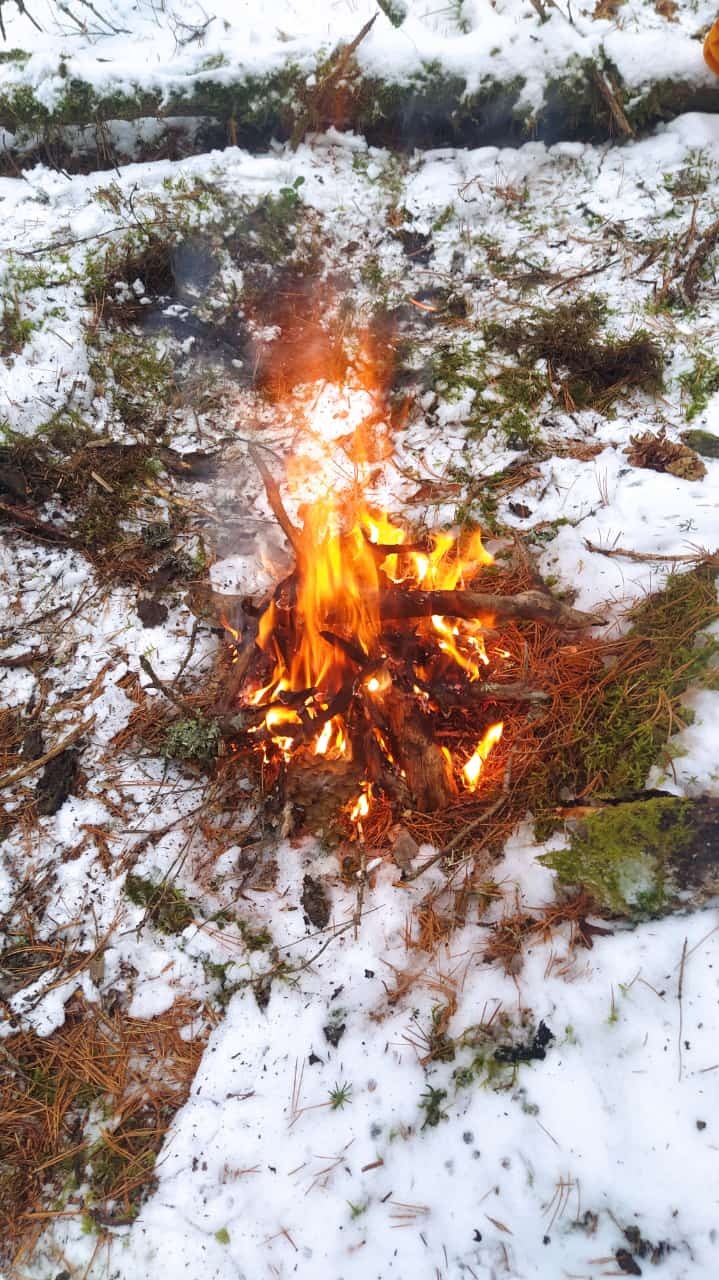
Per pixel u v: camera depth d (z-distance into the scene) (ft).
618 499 11.12
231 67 13.74
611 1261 6.73
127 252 13.19
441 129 14.76
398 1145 7.35
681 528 10.56
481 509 11.40
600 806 8.68
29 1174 7.39
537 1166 7.11
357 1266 6.91
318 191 13.99
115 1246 7.09
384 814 9.01
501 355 12.78
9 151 14.38
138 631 10.77
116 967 8.42
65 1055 7.98
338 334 13.09
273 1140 7.45
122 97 13.78
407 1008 7.92
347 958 8.23
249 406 12.76
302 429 12.46
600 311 12.96
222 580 11.07
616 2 14.61
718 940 7.73
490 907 8.30
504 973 7.93
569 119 14.44
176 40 14.48
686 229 13.67
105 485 11.78
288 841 8.95
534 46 13.80
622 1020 7.53
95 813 9.35
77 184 14.14
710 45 13.38
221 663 10.23
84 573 11.28
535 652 9.88
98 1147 7.50
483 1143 7.27
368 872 8.67
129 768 9.68
